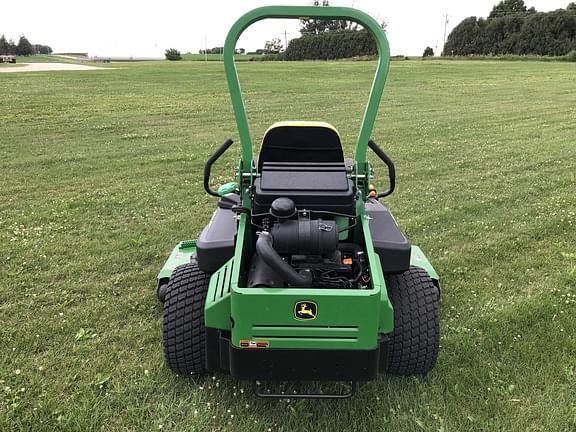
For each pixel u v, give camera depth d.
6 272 5.05
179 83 29.08
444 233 6.26
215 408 3.26
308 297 2.69
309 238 3.01
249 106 19.33
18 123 14.31
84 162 9.85
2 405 3.24
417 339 3.32
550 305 4.46
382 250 3.34
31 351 3.81
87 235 6.06
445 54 87.44
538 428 3.08
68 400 3.29
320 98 22.30
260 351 2.81
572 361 3.67
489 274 5.16
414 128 14.42
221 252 3.35
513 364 3.63
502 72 39.38
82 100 20.11
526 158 10.48
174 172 9.18
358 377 2.88
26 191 7.86
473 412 3.21
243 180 3.37
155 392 3.39
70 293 4.68
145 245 5.80
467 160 10.29
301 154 3.46
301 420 3.15
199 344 3.35
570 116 17.03
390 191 3.79
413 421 3.14
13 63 66.94
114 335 4.02
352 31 74.06
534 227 6.45
